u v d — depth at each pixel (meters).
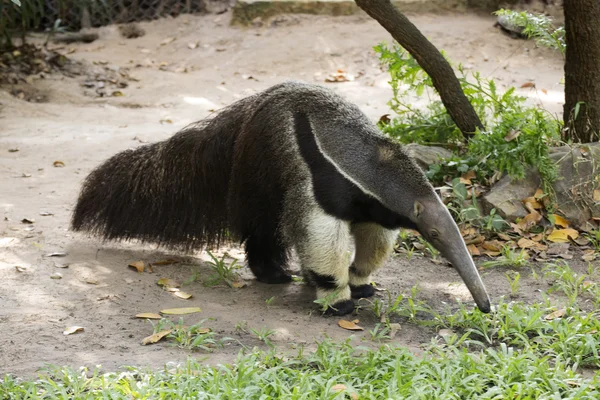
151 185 8.34
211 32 20.92
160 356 6.39
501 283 8.36
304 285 8.22
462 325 7.23
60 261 8.29
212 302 7.64
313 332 7.02
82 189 8.69
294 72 18.58
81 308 7.28
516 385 5.68
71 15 21.55
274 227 7.76
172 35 21.08
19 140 13.12
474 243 9.30
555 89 17.03
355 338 6.93
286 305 7.68
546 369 6.03
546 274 8.39
